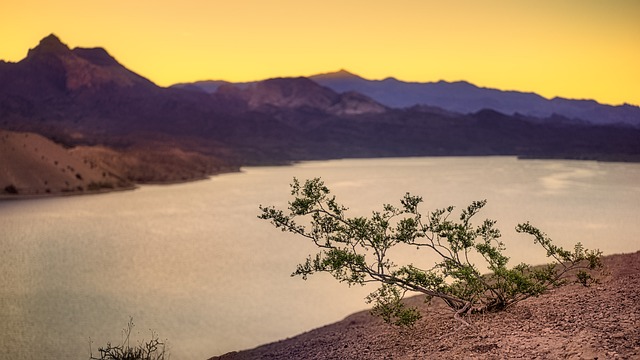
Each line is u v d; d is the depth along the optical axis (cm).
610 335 965
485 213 11138
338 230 1424
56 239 10269
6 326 4119
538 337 1035
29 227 11981
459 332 1190
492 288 1362
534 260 5238
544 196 15200
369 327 1594
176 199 18800
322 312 4131
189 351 3244
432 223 1430
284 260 7444
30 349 3453
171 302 5028
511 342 1034
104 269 7144
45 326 4128
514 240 7050
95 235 10725
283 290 5147
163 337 3644
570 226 9000
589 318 1100
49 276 6700
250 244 9144
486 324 1203
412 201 1430
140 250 8788
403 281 1377
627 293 1259
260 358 1461
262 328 3803
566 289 1495
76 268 7275
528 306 1321
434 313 1489
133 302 5109
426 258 5534
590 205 12744
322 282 5356
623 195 15462
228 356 1658
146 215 14138
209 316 4312
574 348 930
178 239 10000
